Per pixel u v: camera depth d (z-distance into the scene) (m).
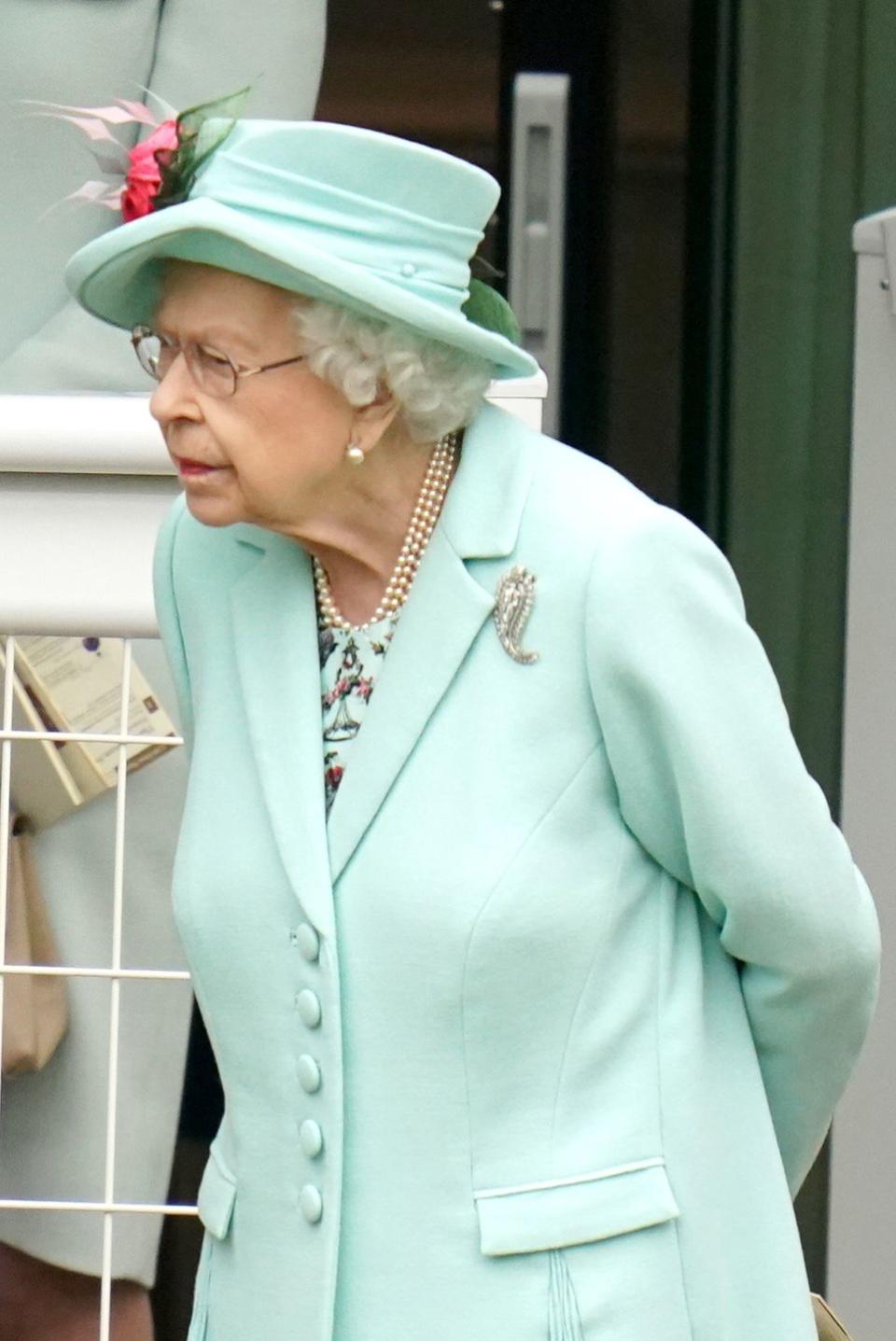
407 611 7.25
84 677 11.35
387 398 7.14
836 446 16.28
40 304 12.31
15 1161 11.91
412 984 7.04
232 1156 7.63
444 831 7.07
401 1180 7.11
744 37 16.19
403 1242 7.10
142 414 9.20
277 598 7.64
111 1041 9.31
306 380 7.00
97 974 9.28
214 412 7.01
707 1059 7.38
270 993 7.37
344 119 19.83
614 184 18.84
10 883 11.22
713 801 7.02
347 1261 7.17
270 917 7.36
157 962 11.79
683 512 18.02
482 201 7.19
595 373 19.02
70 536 9.36
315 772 7.33
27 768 11.24
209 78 12.08
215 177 7.02
